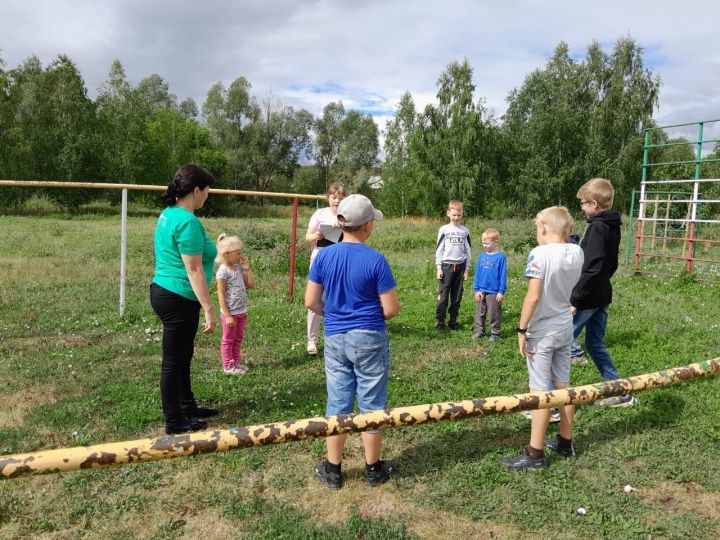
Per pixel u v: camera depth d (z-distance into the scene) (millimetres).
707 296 9023
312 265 3176
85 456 1709
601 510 2961
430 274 11016
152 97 63625
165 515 2912
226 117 56031
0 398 4426
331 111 64062
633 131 38062
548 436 3850
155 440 1790
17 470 1649
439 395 4625
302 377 5023
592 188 4277
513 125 43250
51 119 36125
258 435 1861
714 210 22938
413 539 2715
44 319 6828
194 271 3652
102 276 9891
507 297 8742
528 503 3029
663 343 6191
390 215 44156
